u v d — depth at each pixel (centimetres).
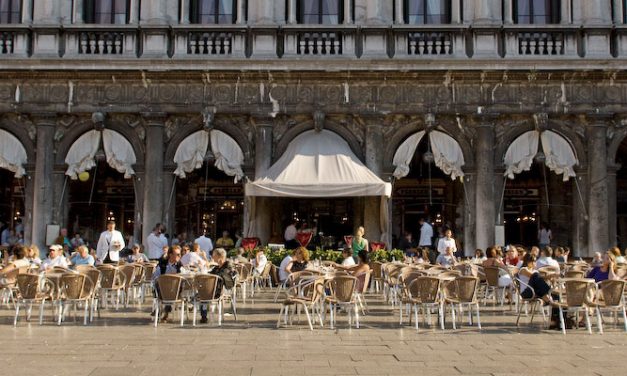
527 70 2620
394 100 2670
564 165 2678
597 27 2678
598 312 1491
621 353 1245
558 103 2658
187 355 1201
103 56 2680
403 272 1730
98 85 2694
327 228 3020
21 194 3102
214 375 1043
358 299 1706
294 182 2459
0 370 1072
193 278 1573
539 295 1552
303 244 2562
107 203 3153
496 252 1959
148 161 2688
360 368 1101
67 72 2656
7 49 2708
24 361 1144
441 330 1515
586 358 1194
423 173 3139
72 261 2059
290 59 2636
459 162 2691
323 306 1639
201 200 3161
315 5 2784
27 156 2706
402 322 1636
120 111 2688
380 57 2666
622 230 3136
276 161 2675
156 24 2697
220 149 2708
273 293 2238
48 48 2706
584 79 2653
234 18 2797
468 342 1356
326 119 2697
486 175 2658
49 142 2695
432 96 2669
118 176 3161
